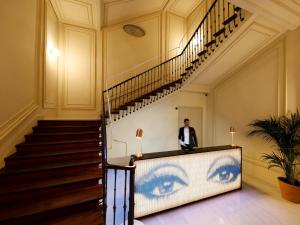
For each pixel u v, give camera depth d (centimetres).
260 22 327
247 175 459
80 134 342
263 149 425
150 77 632
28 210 190
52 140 320
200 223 262
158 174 287
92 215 207
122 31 599
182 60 652
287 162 335
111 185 371
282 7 291
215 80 554
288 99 367
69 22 523
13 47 274
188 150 342
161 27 654
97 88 558
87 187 244
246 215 280
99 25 546
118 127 516
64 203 206
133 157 283
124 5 547
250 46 393
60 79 506
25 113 308
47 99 416
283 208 298
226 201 324
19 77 291
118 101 585
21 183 228
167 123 578
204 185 330
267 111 416
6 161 247
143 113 547
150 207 279
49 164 264
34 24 344
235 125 511
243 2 282
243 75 483
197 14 654
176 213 288
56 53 467
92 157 301
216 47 411
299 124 319
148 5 599
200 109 632
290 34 363
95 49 562
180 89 571
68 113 518
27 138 303
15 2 278
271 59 408
